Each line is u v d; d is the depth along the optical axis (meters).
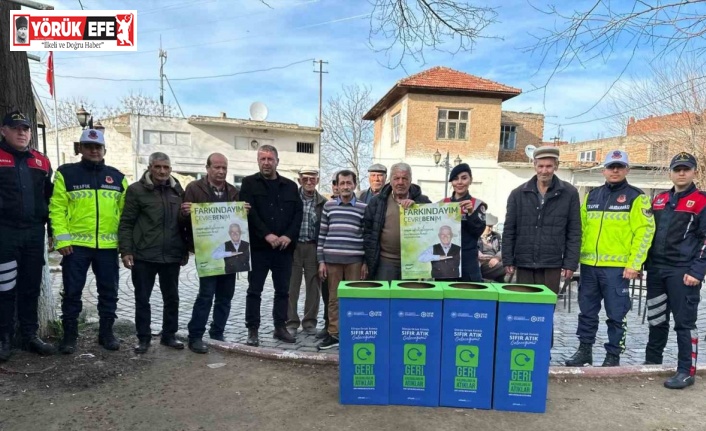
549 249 4.23
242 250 4.34
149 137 25.22
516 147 25.91
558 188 4.21
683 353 3.68
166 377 3.63
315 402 3.26
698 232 3.74
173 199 4.16
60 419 2.92
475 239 4.29
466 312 3.16
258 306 4.81
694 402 3.37
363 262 4.75
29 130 3.63
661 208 4.00
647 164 18.94
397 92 22.27
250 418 3.00
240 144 26.83
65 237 3.77
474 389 3.21
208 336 5.12
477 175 22.02
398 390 3.25
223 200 4.44
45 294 4.41
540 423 3.02
